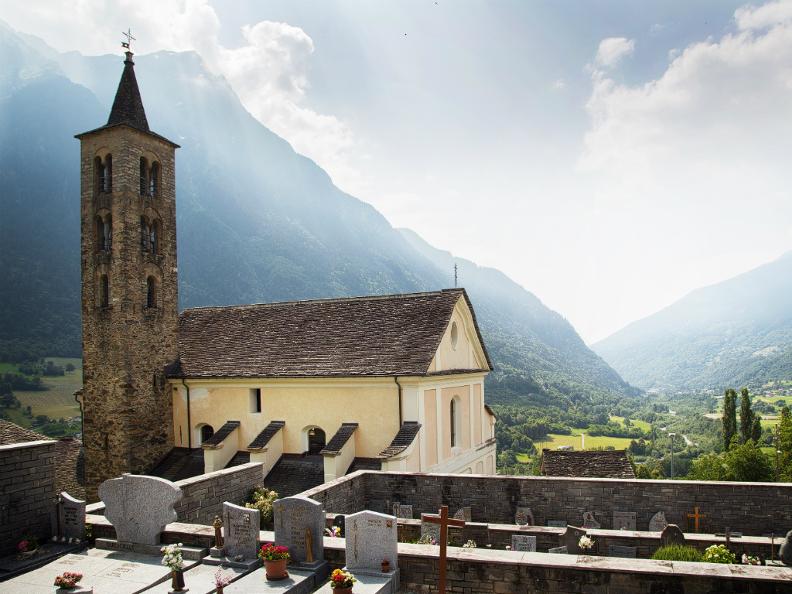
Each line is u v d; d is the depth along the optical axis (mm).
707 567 13273
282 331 34469
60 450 36250
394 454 26203
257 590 13781
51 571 15188
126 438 31906
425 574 14734
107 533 17484
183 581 14086
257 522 15625
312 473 29312
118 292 32219
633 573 13242
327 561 15523
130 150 32969
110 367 32312
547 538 19641
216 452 30625
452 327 32844
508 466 105188
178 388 34062
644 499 22062
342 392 29703
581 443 130750
